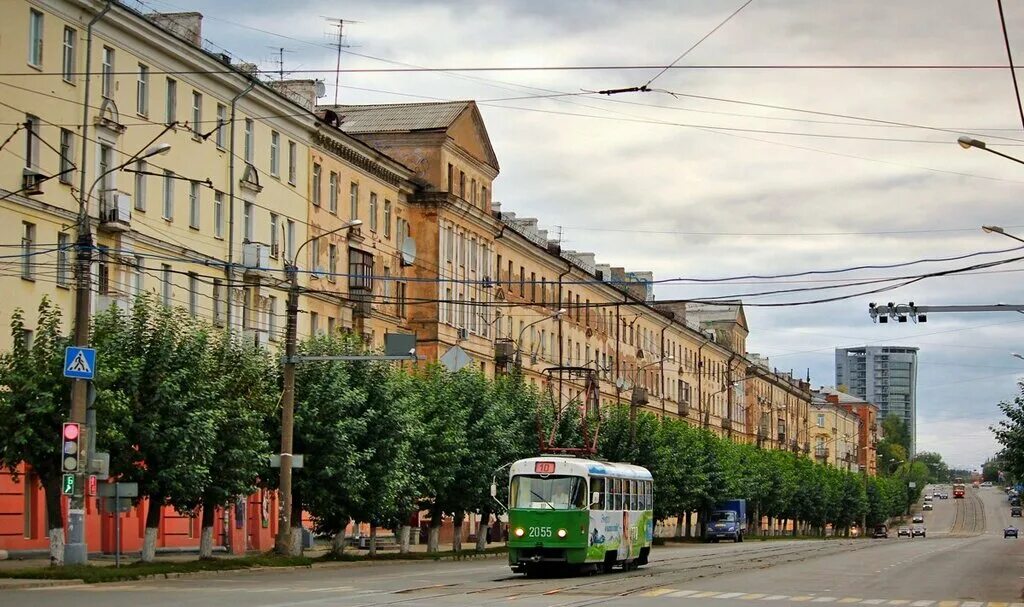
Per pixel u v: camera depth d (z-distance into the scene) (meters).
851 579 43.25
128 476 39.94
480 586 34.62
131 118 49.81
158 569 37.78
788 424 182.88
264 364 47.97
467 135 83.69
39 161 44.41
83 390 35.47
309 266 64.94
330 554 51.59
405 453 52.31
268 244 60.50
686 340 136.88
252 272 58.03
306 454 49.34
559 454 45.84
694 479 98.94
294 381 47.75
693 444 101.44
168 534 53.03
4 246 41.53
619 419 86.12
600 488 42.78
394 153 79.94
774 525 155.75
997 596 35.72
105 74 48.16
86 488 38.94
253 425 44.28
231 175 57.19
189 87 53.94
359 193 71.06
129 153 49.66
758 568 50.34
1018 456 51.38
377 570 44.31
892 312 42.50
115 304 41.38
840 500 165.12
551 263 99.62
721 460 107.69
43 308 38.97
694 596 32.69
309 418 49.03
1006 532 149.62
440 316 78.56
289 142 63.12
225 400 42.22
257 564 42.88
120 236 48.66
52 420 37.53
